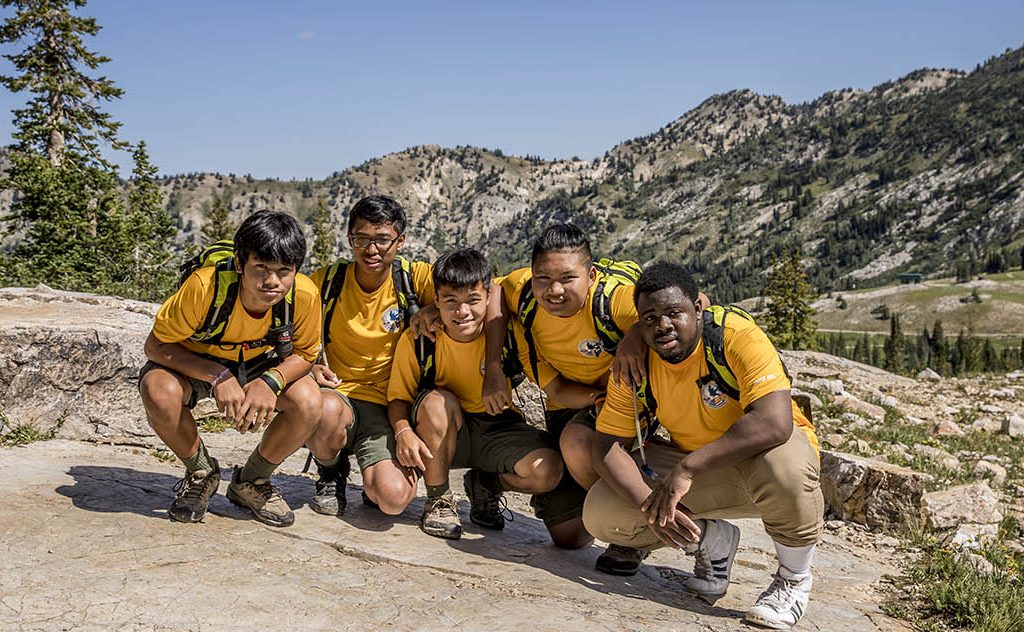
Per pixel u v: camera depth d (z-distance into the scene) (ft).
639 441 13.74
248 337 13.84
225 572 12.48
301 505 16.80
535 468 15.85
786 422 12.40
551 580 13.99
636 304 12.97
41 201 99.14
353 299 16.33
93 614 10.70
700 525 14.03
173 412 13.76
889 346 426.51
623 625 12.11
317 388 14.62
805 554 13.14
